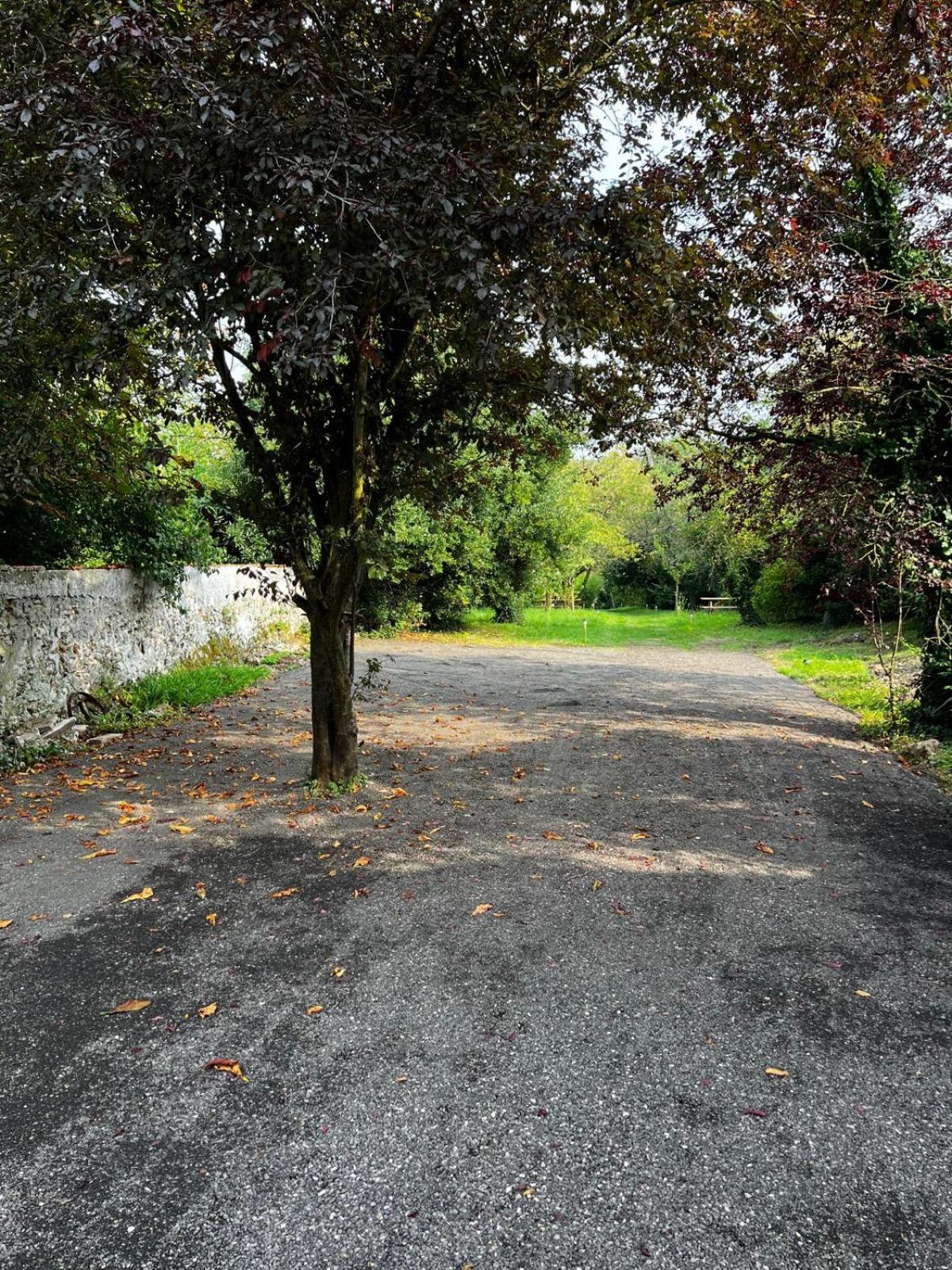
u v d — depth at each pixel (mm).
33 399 5938
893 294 6418
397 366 5066
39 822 4812
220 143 3484
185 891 3783
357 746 6184
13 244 4562
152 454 5074
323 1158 2037
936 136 6266
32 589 6895
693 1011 2725
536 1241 1781
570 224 3682
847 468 7008
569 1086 2320
